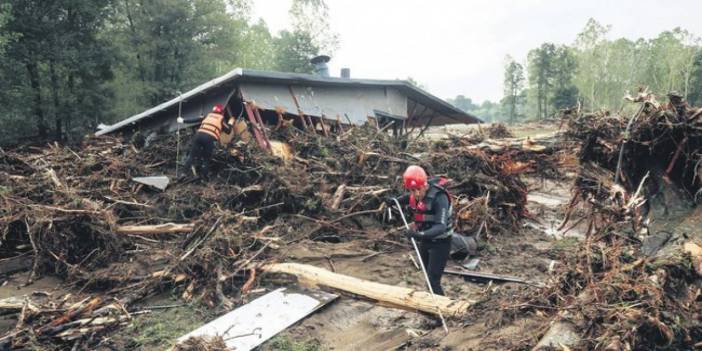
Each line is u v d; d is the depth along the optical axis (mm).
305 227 7535
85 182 8242
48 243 6117
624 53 51125
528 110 72812
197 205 7727
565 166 7844
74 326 4469
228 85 10344
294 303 5039
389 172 8852
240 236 6199
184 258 5754
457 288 5793
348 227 7852
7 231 6273
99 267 6145
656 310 3271
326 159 9125
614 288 3568
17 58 18688
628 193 5641
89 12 21172
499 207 8609
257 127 9898
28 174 9266
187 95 10930
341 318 4832
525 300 4285
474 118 17688
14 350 4094
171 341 4363
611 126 5863
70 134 21422
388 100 14367
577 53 57344
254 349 4195
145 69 28422
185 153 10305
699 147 5094
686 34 47938
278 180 7910
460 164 8859
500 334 3844
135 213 7633
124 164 9297
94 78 22516
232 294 5438
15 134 19750
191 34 29297
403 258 6793
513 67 71500
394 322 4695
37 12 19641
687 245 4160
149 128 13570
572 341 3193
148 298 5426
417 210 5004
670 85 45375
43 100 20516
